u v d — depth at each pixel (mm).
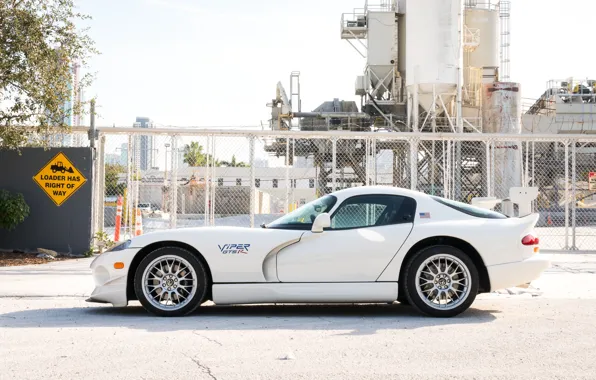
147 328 5945
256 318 6605
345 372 4277
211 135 14016
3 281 9641
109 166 16125
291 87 30531
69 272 10852
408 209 6918
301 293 6641
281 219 7125
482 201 7738
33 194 13562
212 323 6266
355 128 30500
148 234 6848
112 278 6715
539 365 4480
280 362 4559
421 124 29438
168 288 6676
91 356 4734
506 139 15070
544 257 6902
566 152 15125
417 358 4703
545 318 6551
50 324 6164
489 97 29062
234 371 4293
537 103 34281
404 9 31859
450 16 26812
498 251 6754
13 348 5016
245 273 6641
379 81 30875
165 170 14594
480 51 33656
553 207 33062
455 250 6645
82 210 13484
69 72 13281
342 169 27703
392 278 6691
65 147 13523
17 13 12508
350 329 5938
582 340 5363
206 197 14164
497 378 4137
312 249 6684
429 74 26828
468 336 5574
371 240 6699
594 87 33250
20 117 12672
